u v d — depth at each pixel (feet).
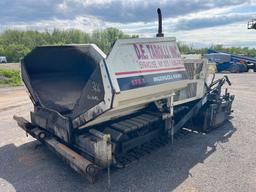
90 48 15.17
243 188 11.11
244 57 87.66
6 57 199.82
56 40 258.78
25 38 254.47
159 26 13.70
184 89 17.26
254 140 17.19
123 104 11.59
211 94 20.68
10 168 13.47
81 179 12.14
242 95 35.88
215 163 13.64
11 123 22.58
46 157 14.87
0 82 59.06
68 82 17.08
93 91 10.82
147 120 13.60
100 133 11.23
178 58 14.06
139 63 11.29
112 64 10.14
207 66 19.66
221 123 20.48
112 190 11.05
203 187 11.21
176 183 11.58
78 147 12.12
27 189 11.34
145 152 14.99
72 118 12.18
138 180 11.89
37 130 14.94
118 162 13.56
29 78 15.74
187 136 18.17
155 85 12.01
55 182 11.91
